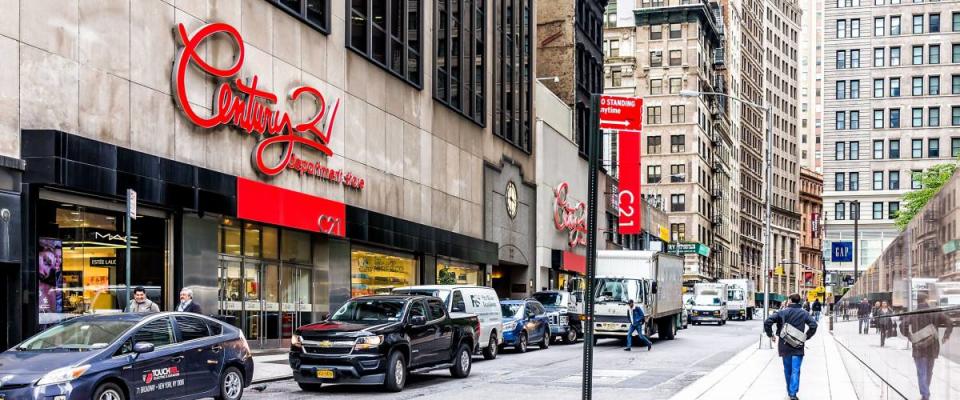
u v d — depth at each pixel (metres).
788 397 16.67
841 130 110.00
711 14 108.31
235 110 24.91
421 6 38.19
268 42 26.97
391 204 34.81
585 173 63.50
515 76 50.00
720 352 31.03
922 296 7.66
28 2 18.67
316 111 29.58
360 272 33.97
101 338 13.39
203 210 23.38
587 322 7.89
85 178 19.38
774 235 159.75
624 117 8.20
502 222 47.19
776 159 160.50
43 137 18.48
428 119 38.59
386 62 34.78
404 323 18.73
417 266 38.78
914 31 107.75
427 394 17.95
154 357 13.65
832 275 104.06
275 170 26.72
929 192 67.69
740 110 135.75
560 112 58.62
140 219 22.38
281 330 28.80
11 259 17.95
